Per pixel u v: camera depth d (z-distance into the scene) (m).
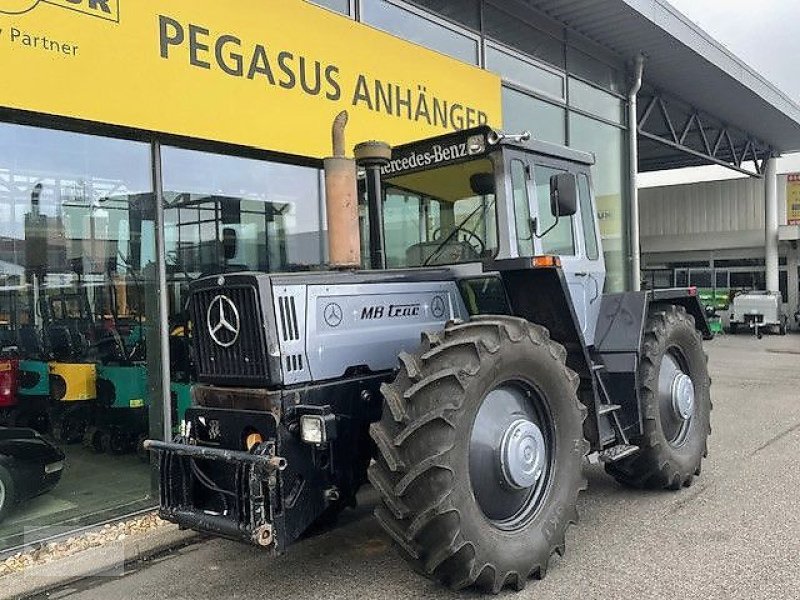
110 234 4.91
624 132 10.98
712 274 22.95
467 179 4.12
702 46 10.62
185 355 5.10
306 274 3.45
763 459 5.74
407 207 4.41
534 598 3.29
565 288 3.84
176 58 4.92
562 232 4.44
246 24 5.38
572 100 9.81
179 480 3.39
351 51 6.29
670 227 23.62
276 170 5.98
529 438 3.42
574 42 9.79
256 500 3.04
